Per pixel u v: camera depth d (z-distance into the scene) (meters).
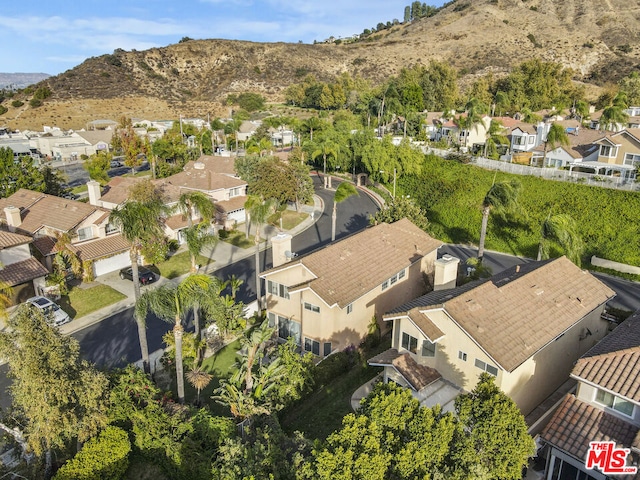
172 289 25.31
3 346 19.70
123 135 89.06
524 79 118.69
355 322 31.91
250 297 41.03
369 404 17.50
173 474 21.58
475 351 23.22
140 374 24.11
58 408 19.78
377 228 38.03
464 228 55.66
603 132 71.69
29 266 39.69
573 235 38.59
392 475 15.90
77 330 35.72
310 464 16.39
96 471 20.33
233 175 73.19
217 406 27.09
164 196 53.72
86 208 46.75
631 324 25.14
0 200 52.19
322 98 145.50
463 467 15.77
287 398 25.48
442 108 122.69
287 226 60.34
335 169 91.62
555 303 26.67
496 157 71.38
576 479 19.73
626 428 19.39
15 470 21.89
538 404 25.72
